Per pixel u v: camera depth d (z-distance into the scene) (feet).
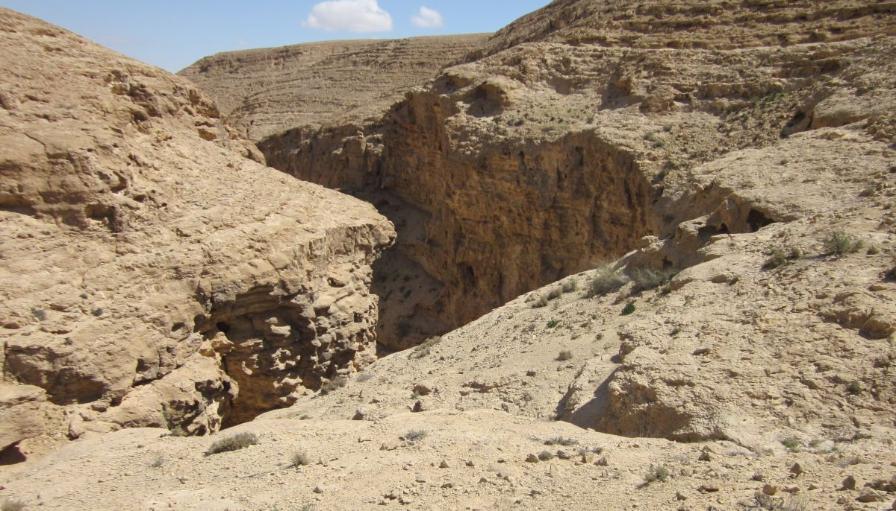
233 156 85.81
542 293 68.64
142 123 74.64
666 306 43.50
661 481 24.32
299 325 72.84
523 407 38.78
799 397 29.37
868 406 28.02
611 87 133.80
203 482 31.73
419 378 52.85
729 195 64.08
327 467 30.27
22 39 69.92
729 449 26.81
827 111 92.02
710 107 117.50
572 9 178.50
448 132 138.82
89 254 59.06
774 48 122.21
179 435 55.26
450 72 154.71
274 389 70.13
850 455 24.68
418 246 153.69
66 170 60.34
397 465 29.12
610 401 33.50
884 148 68.69
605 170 113.09
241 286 66.39
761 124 105.60
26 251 55.98
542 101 136.77
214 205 71.82
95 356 53.52
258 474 31.14
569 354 44.45
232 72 378.32
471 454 29.63
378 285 154.81
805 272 40.91
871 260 40.16
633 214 107.76
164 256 62.49
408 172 164.14
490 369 47.73
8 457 46.91
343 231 82.69
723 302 40.75
